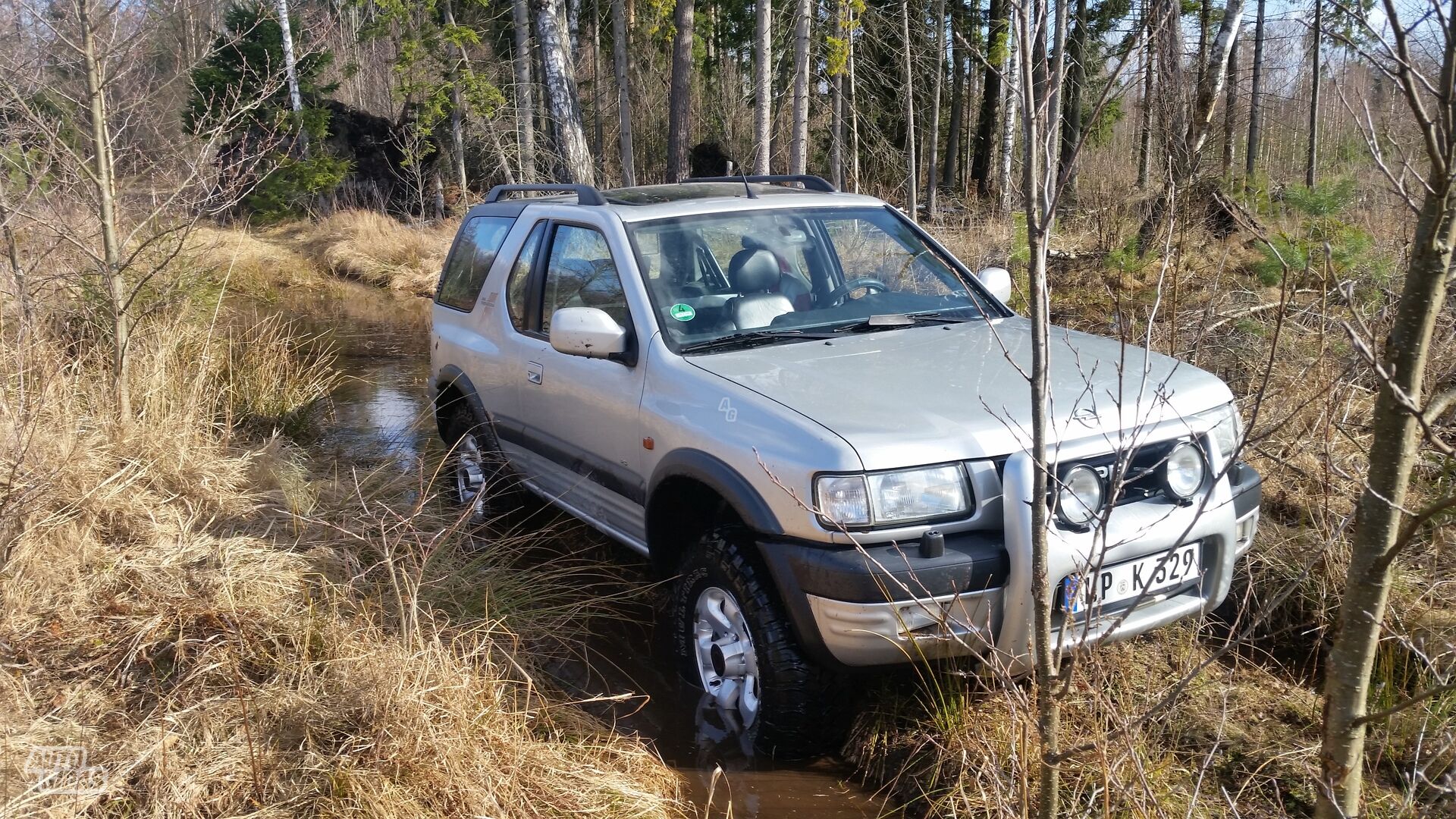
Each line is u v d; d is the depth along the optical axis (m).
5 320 5.82
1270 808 2.91
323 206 24.38
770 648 3.22
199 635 3.65
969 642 2.97
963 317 4.22
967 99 28.84
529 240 4.98
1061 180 1.84
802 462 3.02
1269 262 6.52
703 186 4.89
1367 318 3.80
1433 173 1.59
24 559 3.76
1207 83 8.93
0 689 3.22
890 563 2.91
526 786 3.04
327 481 5.43
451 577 4.19
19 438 4.13
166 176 6.63
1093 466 3.02
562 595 4.36
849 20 14.24
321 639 3.67
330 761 3.01
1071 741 3.00
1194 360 5.69
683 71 20.20
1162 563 2.13
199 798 2.86
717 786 3.26
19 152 5.95
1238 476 3.39
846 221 4.52
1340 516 3.97
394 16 24.56
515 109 21.83
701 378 3.57
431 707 3.16
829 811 3.11
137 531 4.32
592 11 30.02
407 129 26.84
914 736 3.30
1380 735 3.14
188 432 5.26
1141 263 8.85
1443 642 3.23
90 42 5.32
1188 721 3.27
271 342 7.59
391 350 10.78
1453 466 3.58
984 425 3.07
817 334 3.93
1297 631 3.89
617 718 3.61
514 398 4.87
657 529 3.74
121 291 5.54
